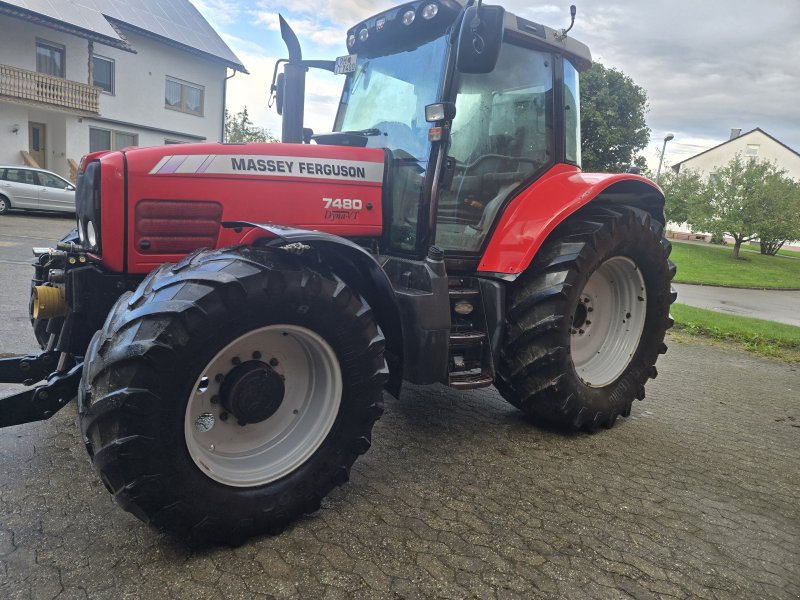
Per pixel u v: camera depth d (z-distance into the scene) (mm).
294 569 2072
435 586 2035
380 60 3451
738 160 28688
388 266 3109
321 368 2426
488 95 3291
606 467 3113
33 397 2469
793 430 3977
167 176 2621
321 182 2947
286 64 3719
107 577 1963
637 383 3830
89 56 19422
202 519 2086
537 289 3236
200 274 2076
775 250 30938
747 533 2547
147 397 1914
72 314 2574
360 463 2965
